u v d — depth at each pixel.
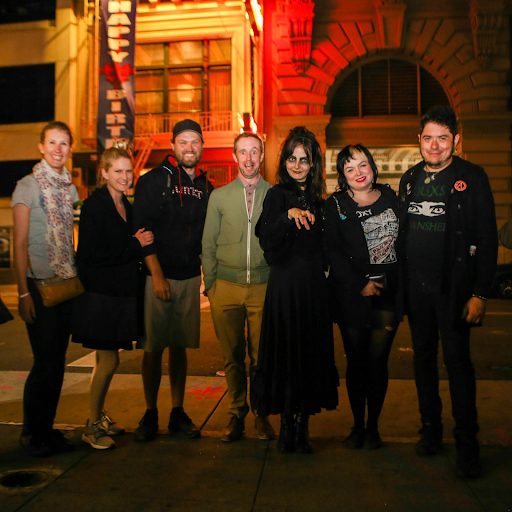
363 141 18.30
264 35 18.42
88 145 18.39
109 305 3.15
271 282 3.14
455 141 2.93
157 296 3.32
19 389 4.57
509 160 17.19
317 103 18.05
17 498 2.49
